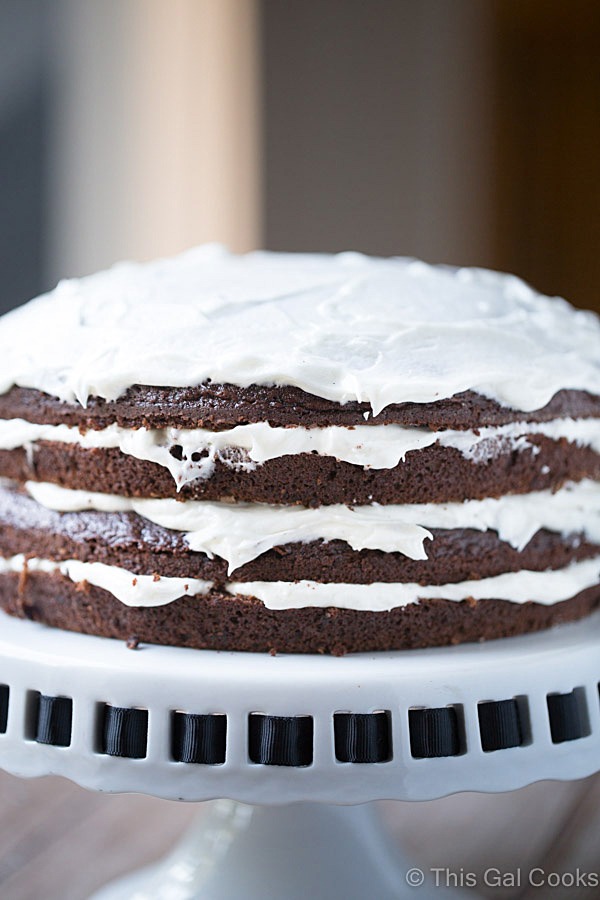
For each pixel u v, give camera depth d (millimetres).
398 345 489
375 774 444
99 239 1288
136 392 484
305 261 590
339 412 475
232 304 503
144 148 1276
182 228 1302
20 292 1290
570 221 1701
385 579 487
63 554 501
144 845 685
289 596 476
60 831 696
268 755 440
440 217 1497
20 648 471
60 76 1255
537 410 502
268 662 464
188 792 445
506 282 588
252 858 602
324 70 1382
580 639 498
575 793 732
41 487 514
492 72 1589
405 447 479
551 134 1680
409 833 693
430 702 448
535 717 461
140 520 494
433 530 492
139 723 447
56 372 502
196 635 483
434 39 1438
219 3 1270
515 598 501
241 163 1325
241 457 478
